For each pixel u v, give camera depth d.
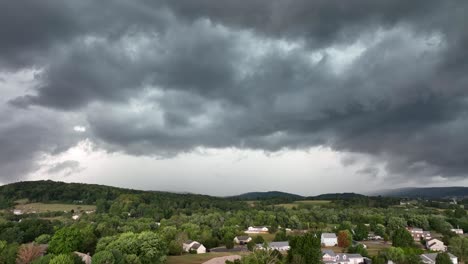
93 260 95.88
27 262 104.19
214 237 189.50
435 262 125.38
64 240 116.69
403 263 127.56
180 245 157.00
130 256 106.44
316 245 113.81
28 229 172.62
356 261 141.50
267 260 100.31
